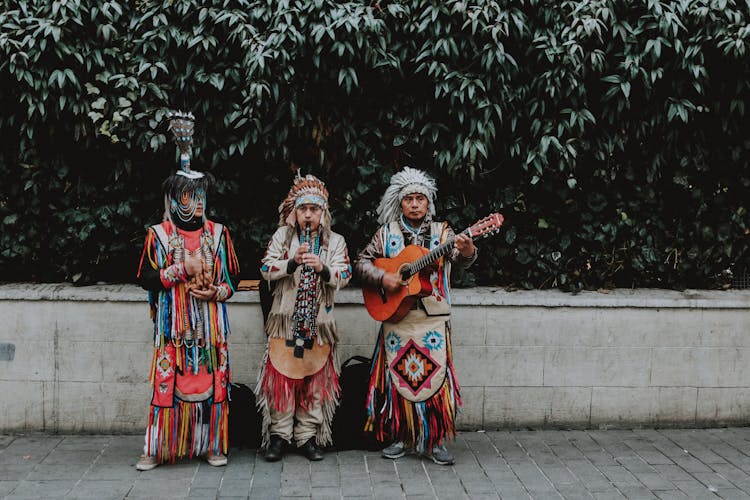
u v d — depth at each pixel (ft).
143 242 17.08
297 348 14.70
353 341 16.69
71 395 16.40
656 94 16.90
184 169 14.46
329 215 15.14
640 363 17.07
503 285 17.76
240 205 17.42
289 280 14.84
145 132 16.30
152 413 14.39
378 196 17.20
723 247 17.85
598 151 16.90
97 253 16.92
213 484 13.98
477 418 16.98
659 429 17.22
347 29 15.64
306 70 16.35
